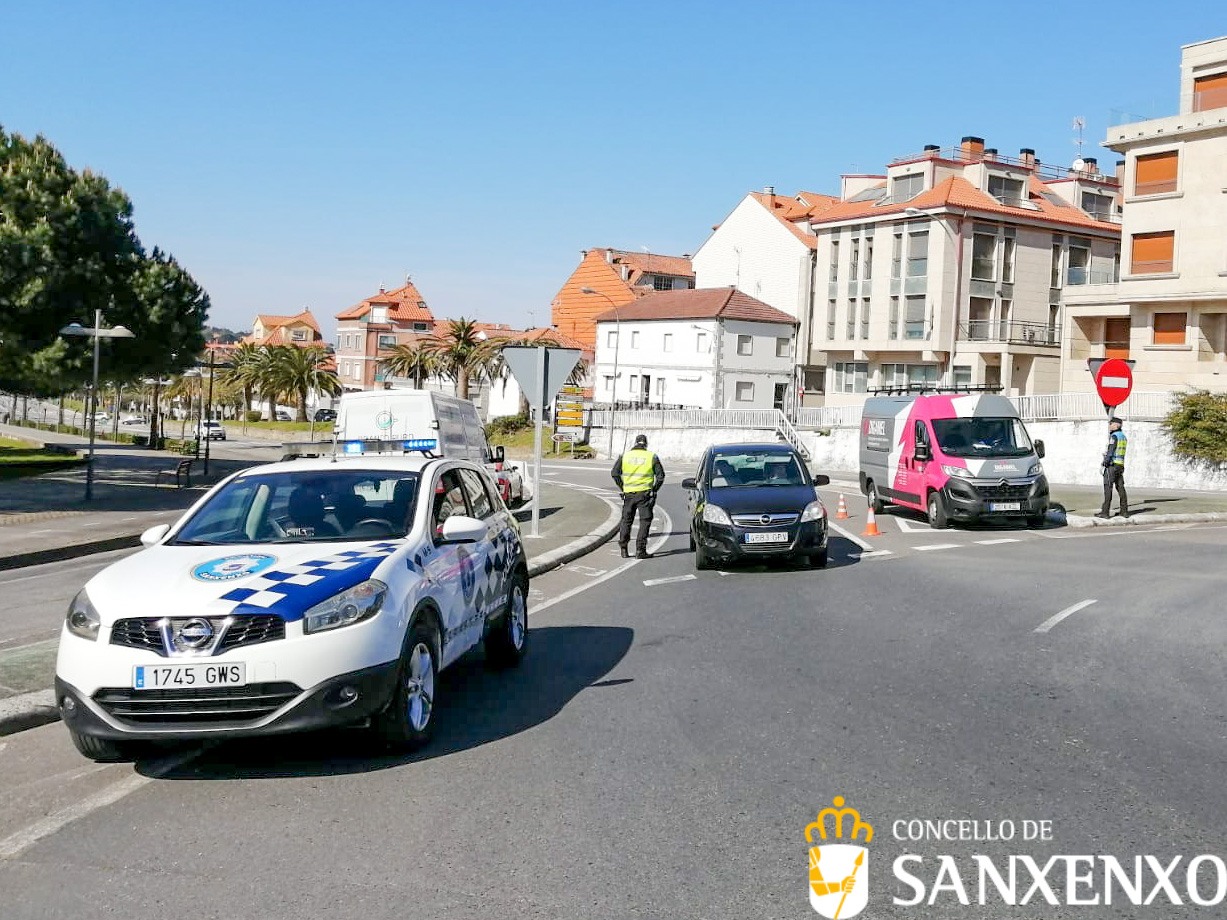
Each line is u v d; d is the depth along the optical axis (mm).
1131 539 18078
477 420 24328
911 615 10781
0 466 38250
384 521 6949
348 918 4035
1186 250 37688
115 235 37938
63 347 35469
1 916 4086
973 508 19469
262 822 5066
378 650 5801
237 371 100188
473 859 4586
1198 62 37875
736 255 69500
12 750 6312
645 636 9828
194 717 5566
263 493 7285
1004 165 53312
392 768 5898
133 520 21500
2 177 35781
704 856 4605
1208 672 8078
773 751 6125
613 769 5816
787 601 11844
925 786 5504
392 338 112312
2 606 11953
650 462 16547
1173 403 30656
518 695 7574
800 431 47594
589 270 87188
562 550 16359
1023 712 6945
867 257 55375
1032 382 51156
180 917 4062
